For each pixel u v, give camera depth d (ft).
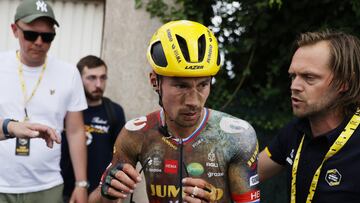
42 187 9.23
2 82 9.11
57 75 9.53
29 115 9.12
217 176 5.49
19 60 9.31
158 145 5.61
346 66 5.81
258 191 5.63
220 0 13.73
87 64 11.33
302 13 13.37
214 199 5.12
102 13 14.57
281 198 13.29
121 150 5.79
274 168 6.95
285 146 6.71
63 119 9.71
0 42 14.39
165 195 5.57
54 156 9.36
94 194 5.83
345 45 5.87
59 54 14.52
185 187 4.99
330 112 5.95
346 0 12.85
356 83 5.92
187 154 5.52
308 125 6.20
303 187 6.08
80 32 14.58
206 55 5.02
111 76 13.66
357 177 5.65
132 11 13.53
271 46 13.78
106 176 5.27
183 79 4.95
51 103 9.32
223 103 13.88
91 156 11.20
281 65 13.60
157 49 5.14
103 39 13.92
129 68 13.61
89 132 11.28
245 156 5.51
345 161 5.73
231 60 14.05
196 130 5.55
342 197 5.71
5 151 8.92
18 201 9.07
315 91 5.80
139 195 10.82
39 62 9.30
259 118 13.69
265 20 13.53
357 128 5.82
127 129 5.78
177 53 4.93
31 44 8.99
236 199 5.57
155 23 13.47
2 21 14.38
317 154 5.98
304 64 5.83
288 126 6.73
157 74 5.23
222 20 13.83
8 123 6.88
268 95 13.71
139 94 13.61
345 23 13.01
